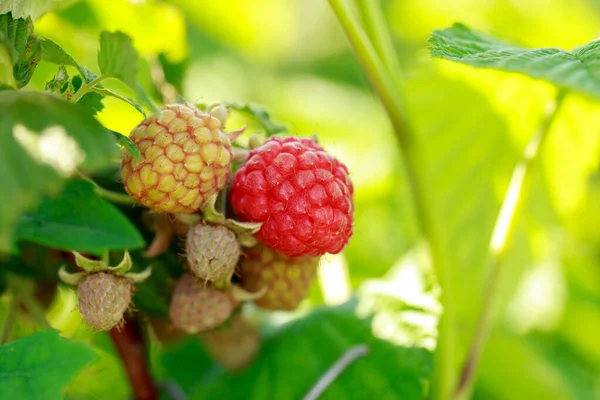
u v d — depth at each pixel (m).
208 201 0.22
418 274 0.30
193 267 0.22
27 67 0.22
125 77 0.20
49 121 0.19
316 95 0.46
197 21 0.42
